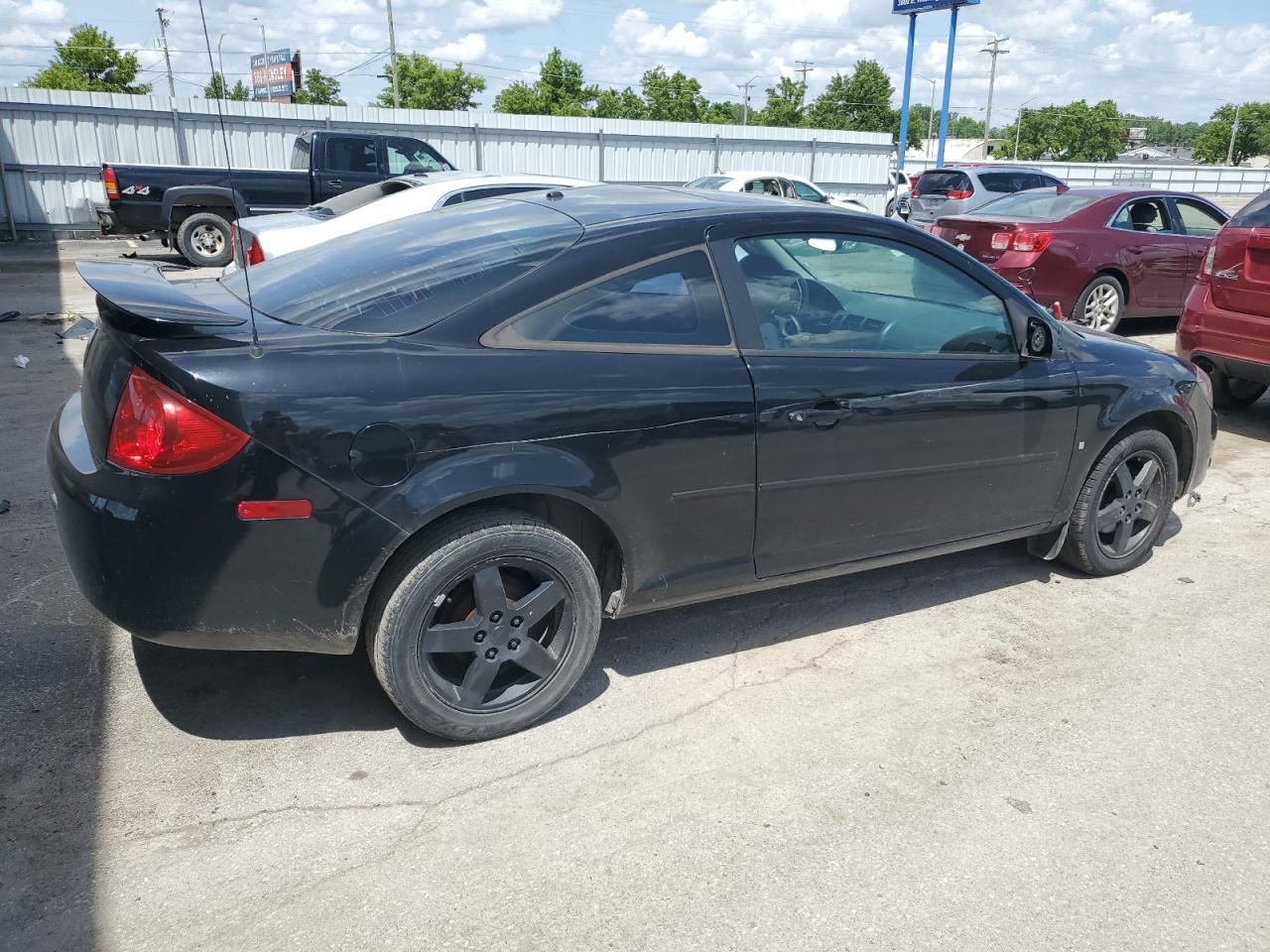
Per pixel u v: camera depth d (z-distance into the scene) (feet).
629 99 235.20
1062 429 12.71
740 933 7.40
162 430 7.91
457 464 8.64
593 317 9.55
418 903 7.60
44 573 12.92
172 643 8.48
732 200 11.34
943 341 11.76
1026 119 353.92
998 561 14.79
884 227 11.47
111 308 8.38
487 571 9.16
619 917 7.52
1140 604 13.38
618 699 10.65
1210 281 21.83
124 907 7.42
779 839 8.48
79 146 63.57
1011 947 7.35
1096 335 14.19
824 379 10.59
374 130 71.26
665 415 9.59
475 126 73.97
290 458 8.09
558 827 8.54
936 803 9.04
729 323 10.25
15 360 25.05
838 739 10.03
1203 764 9.77
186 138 66.13
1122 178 134.72
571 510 10.06
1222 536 16.01
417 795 8.89
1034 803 9.07
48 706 9.96
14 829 8.18
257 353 8.23
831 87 279.28
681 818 8.71
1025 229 30.14
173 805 8.60
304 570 8.38
